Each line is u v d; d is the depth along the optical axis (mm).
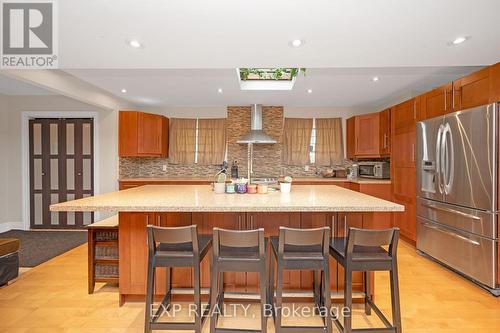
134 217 2410
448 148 3039
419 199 3598
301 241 1794
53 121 5133
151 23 2059
